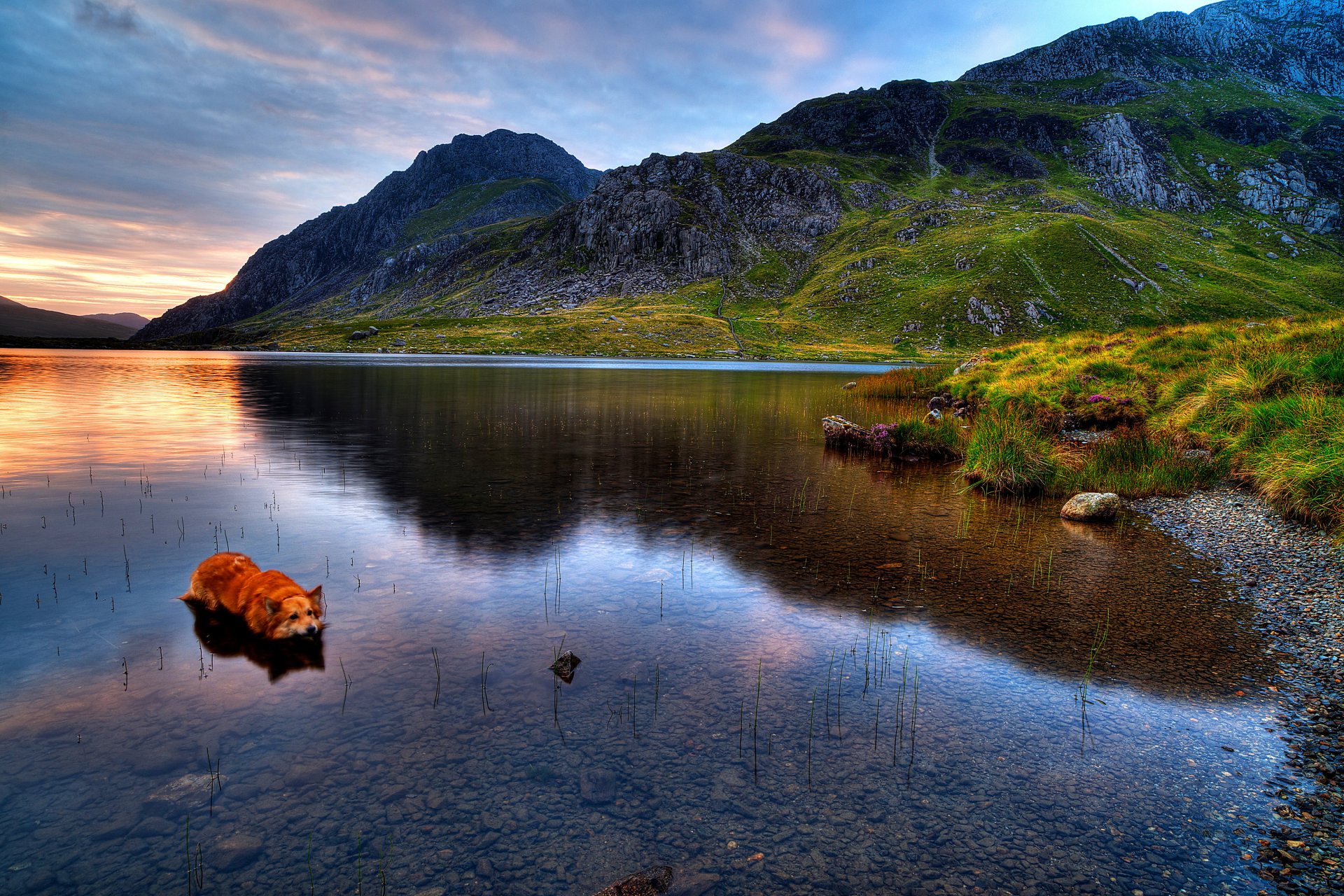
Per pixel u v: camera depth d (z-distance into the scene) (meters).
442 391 47.28
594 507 14.16
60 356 96.62
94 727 5.38
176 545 10.66
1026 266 185.38
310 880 3.84
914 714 5.97
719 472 18.72
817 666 6.88
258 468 17.62
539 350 151.88
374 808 4.51
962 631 7.90
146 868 3.89
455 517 12.96
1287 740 5.66
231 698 5.91
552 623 7.85
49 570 9.34
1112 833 4.45
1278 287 180.88
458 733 5.43
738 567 10.25
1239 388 19.39
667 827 4.41
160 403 33.66
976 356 41.62
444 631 7.51
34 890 3.66
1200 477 16.42
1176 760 5.35
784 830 4.41
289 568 9.65
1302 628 8.03
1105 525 13.16
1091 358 29.80
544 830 4.34
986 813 4.64
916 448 21.89
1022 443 17.36
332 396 40.91
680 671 6.68
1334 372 17.45
